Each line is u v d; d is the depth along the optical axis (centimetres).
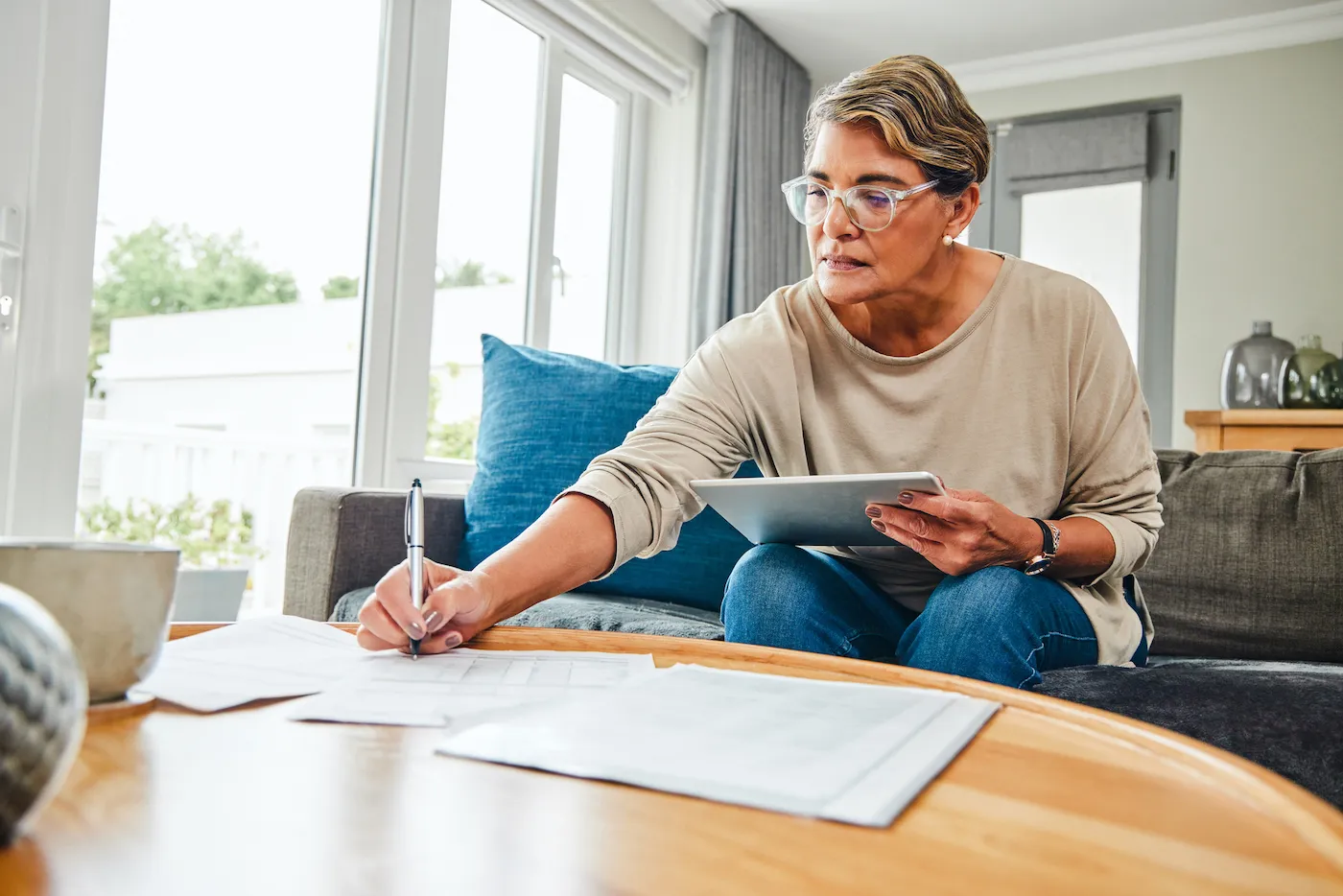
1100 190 379
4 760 35
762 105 352
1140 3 339
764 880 37
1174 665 125
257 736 54
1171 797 49
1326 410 295
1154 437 367
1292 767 95
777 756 51
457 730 57
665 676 70
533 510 178
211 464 239
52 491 170
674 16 335
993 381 127
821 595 115
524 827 41
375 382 239
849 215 117
